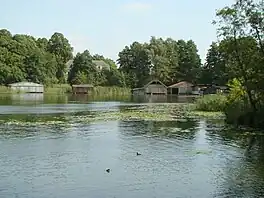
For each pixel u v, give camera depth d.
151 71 164.12
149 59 164.50
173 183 19.77
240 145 29.80
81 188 18.86
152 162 24.00
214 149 28.14
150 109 64.00
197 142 30.97
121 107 69.19
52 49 198.50
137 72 165.62
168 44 173.62
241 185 19.50
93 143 30.09
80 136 33.41
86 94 143.50
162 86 151.50
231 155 26.17
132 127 39.62
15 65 151.25
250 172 21.84
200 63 160.00
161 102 88.12
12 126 39.28
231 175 21.23
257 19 41.06
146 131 36.81
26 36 176.50
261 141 31.58
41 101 88.38
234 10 42.28
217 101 59.53
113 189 18.78
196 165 23.34
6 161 23.80
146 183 19.70
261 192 18.45
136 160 24.47
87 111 59.12
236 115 43.50
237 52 42.72
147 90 151.25
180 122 44.28
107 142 30.61
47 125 40.47
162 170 22.14
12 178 20.25
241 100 46.47
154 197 17.77
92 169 22.19
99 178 20.45
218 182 19.97
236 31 42.56
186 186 19.31
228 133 35.78
